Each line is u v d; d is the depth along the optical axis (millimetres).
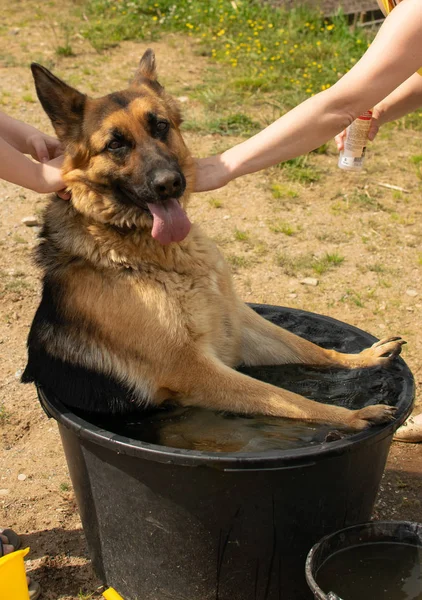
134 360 2107
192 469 1802
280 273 3096
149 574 1950
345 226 3365
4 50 5723
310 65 5137
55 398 1979
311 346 2250
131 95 2164
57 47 5691
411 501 2258
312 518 1876
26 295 2979
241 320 2273
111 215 2102
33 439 2436
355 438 1827
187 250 2152
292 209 3494
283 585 1923
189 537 1878
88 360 2094
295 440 1961
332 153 4043
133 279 2094
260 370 2262
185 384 2109
